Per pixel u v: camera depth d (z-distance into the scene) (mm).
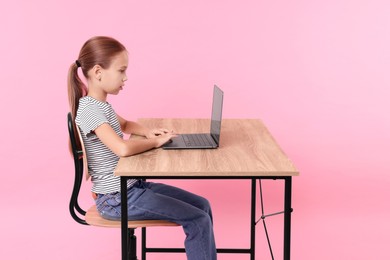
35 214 4102
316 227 3984
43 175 4223
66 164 4219
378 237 3867
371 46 4148
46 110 4188
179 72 4180
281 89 4191
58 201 4215
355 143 4230
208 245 2508
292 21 4133
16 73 4164
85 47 2625
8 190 4223
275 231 3947
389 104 4199
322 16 4125
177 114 4215
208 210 2816
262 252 3709
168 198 2541
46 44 4133
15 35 4125
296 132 4227
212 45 4152
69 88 2639
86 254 3674
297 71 4176
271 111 4211
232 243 3826
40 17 4109
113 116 2689
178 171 2225
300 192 4238
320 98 4199
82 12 4109
